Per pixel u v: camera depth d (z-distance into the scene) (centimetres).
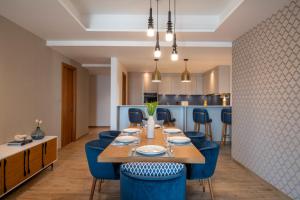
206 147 246
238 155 403
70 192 285
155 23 375
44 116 436
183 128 617
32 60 390
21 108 356
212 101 845
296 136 249
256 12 289
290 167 259
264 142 313
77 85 642
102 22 381
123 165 153
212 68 760
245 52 375
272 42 294
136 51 493
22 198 267
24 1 266
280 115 277
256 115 336
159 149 199
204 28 378
